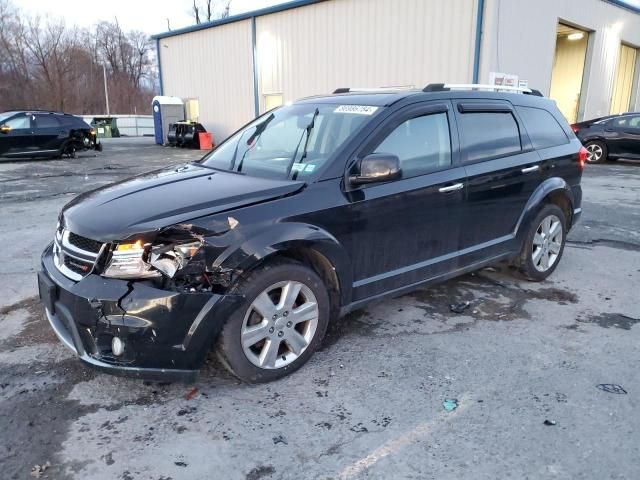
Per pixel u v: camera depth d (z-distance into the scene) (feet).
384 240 11.76
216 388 10.24
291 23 60.80
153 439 8.70
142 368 9.12
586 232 22.53
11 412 9.39
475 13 44.50
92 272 9.30
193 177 11.85
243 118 71.15
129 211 9.68
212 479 7.81
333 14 56.08
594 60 59.62
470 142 13.53
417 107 12.49
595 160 47.65
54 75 200.44
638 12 64.90
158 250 9.07
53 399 9.81
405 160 12.08
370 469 8.00
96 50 225.97
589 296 15.08
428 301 14.61
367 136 11.50
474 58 45.14
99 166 49.01
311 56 59.41
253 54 66.59
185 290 9.09
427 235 12.62
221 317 9.36
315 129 12.44
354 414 9.39
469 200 13.30
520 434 8.81
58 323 10.14
